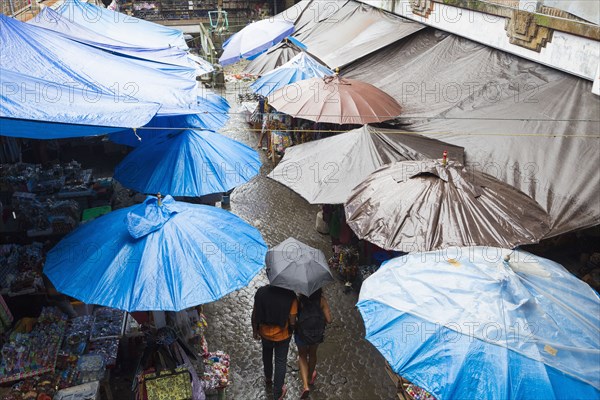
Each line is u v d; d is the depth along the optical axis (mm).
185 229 4812
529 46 8320
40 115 4332
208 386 5242
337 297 7441
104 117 4746
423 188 5770
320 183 6973
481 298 3857
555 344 3508
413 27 11781
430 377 3572
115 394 5590
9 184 7945
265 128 12648
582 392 3287
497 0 8914
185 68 9555
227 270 4652
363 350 6465
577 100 7242
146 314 5539
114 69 6594
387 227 5504
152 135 7625
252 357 6352
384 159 7113
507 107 7730
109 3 21453
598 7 6785
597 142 6422
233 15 24281
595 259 6961
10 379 4906
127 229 4738
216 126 8578
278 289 5219
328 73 11242
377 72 10984
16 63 5285
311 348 5555
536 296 3879
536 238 5152
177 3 23609
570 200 5770
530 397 3285
